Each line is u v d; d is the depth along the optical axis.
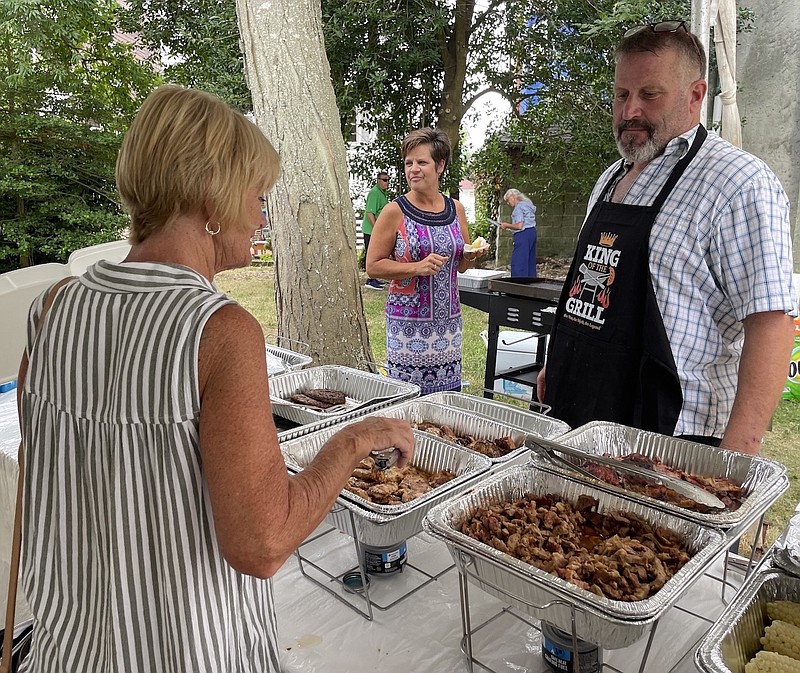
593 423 1.65
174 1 9.08
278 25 2.90
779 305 1.62
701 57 1.83
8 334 2.65
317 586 1.38
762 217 1.65
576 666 1.00
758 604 1.07
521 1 9.11
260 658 1.03
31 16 7.31
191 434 0.82
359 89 9.05
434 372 2.99
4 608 2.19
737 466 1.45
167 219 0.90
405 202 2.91
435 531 1.15
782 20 5.24
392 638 1.21
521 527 1.23
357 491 1.43
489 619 1.24
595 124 9.03
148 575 0.88
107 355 0.86
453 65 9.40
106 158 7.96
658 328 1.80
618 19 7.43
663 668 1.14
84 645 0.92
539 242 10.41
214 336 0.81
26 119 7.45
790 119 5.31
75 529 0.93
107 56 8.30
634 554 1.12
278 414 2.14
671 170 1.85
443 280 2.93
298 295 3.12
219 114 0.89
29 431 0.96
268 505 0.81
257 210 0.97
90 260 2.89
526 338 4.66
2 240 8.04
